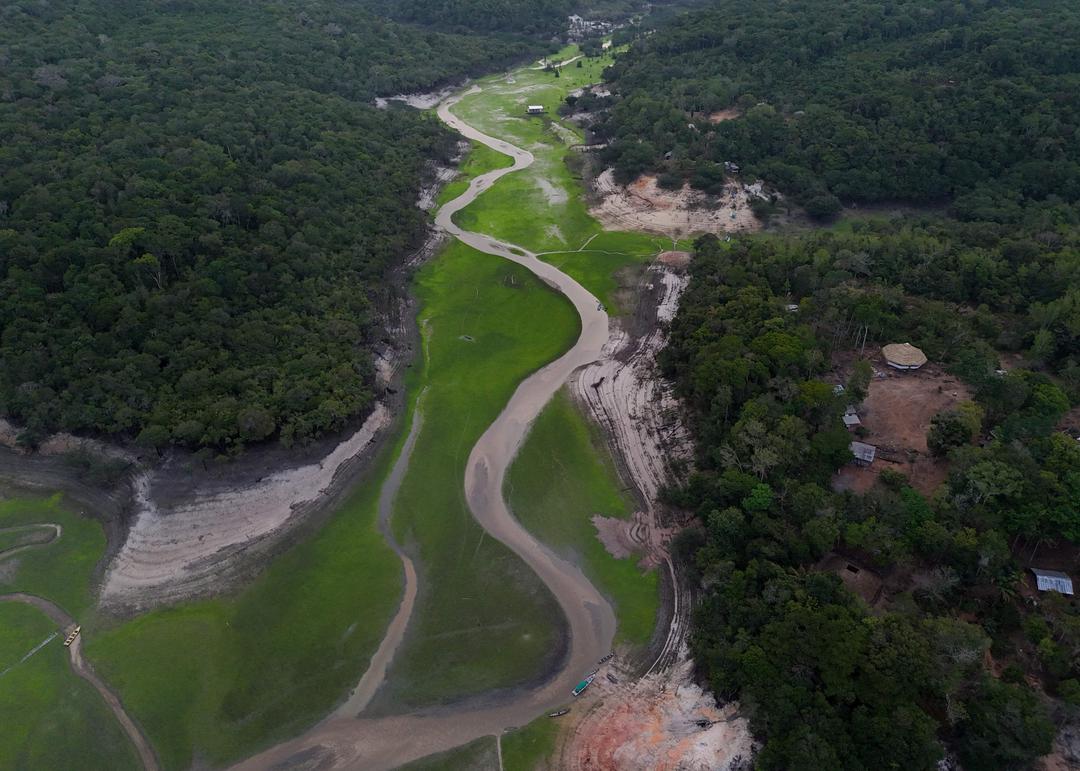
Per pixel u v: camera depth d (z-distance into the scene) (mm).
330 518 92375
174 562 86000
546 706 70188
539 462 100875
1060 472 73562
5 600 81875
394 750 67000
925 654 60094
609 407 109750
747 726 62500
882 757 56562
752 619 68312
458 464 101000
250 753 67062
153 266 111062
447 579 84188
